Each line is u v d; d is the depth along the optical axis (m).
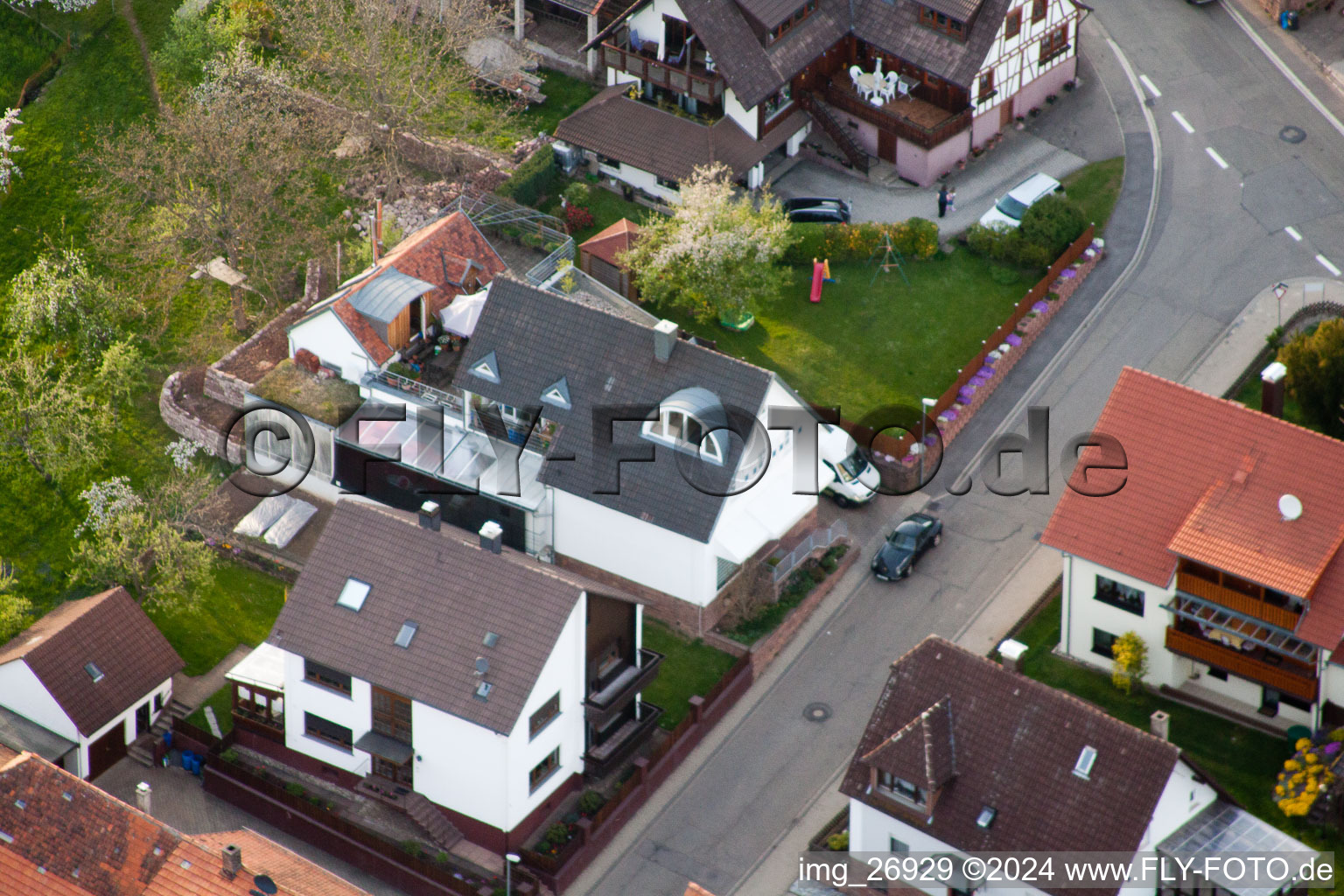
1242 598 76.56
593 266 98.25
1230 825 71.75
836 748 79.44
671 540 81.69
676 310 98.12
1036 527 88.31
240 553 88.12
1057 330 97.00
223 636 85.19
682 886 74.38
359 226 101.38
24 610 86.19
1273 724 78.50
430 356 90.00
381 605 74.81
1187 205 102.31
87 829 67.38
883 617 84.88
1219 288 98.06
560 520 84.56
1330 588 75.50
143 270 102.00
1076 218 99.19
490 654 72.88
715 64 99.94
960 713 71.19
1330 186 102.50
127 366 95.00
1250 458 78.44
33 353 98.88
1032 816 69.19
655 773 77.88
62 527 91.56
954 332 96.50
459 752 73.56
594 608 74.62
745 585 83.62
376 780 76.06
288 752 78.69
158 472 92.81
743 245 93.81
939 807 70.56
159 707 82.06
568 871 74.06
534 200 103.06
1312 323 95.50
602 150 102.88
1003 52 103.69
